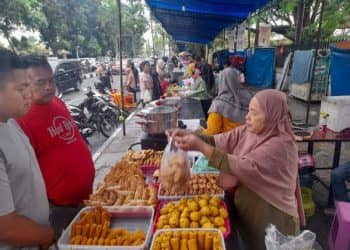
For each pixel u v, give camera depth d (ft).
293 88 40.16
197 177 7.96
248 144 6.35
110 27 112.37
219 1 16.02
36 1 60.18
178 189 6.86
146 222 6.37
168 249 5.15
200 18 26.14
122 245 5.29
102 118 24.90
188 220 5.98
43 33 73.87
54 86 7.06
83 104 24.64
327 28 40.14
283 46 47.24
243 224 6.63
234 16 22.56
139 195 7.26
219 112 10.44
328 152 19.21
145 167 9.37
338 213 8.76
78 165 7.40
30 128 6.64
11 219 4.08
